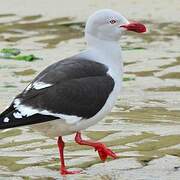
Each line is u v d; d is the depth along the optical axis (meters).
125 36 22.17
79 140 12.48
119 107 15.93
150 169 12.48
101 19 12.75
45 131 12.20
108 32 12.73
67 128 12.17
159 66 19.06
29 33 22.52
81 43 21.34
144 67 19.02
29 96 11.88
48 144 13.75
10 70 18.94
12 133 14.35
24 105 11.77
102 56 12.67
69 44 21.25
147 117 15.20
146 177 12.13
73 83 12.13
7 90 17.23
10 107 11.81
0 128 11.54
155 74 18.42
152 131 14.30
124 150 13.36
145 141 13.78
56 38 21.91
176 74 18.38
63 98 11.98
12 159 13.01
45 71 12.39
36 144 13.75
